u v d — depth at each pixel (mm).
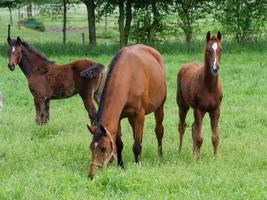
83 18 53375
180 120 12477
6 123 15273
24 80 22719
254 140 12797
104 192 8898
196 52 31125
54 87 15250
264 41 33500
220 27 39312
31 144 12570
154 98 11383
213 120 11484
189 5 33656
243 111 16531
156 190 8844
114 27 45344
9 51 15289
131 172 9648
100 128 9508
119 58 10586
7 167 10742
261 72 23625
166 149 12375
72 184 9297
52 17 41875
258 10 33281
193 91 11430
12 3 34656
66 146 12320
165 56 29344
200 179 9312
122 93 10180
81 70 15156
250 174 9734
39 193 8750
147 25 34500
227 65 26000
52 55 30656
